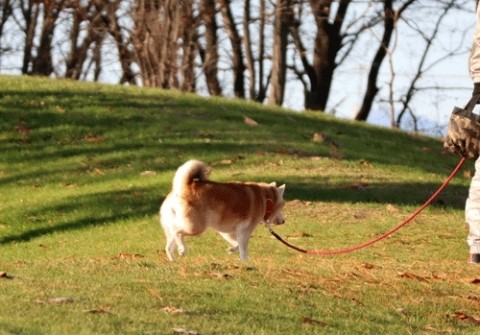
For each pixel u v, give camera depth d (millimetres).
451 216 16797
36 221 17016
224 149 21547
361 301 9211
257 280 9680
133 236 15461
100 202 17703
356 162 21047
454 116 11430
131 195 18078
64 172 20250
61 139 22594
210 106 25828
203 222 11648
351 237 14875
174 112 24734
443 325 8625
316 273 10398
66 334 6844
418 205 17516
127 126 23359
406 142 25578
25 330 6828
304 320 8188
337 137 24328
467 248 14094
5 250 15422
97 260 11773
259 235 14828
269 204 12227
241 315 8086
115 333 7008
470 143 11383
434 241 14602
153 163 20578
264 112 25875
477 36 11398
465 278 10680
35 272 9852
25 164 20984
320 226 15516
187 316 7785
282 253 13164
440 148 25688
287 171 19688
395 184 19031
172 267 10359
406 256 13289
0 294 8117
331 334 7836
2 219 17141
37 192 18953
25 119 23656
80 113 24172
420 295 9680
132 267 10398
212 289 9000
